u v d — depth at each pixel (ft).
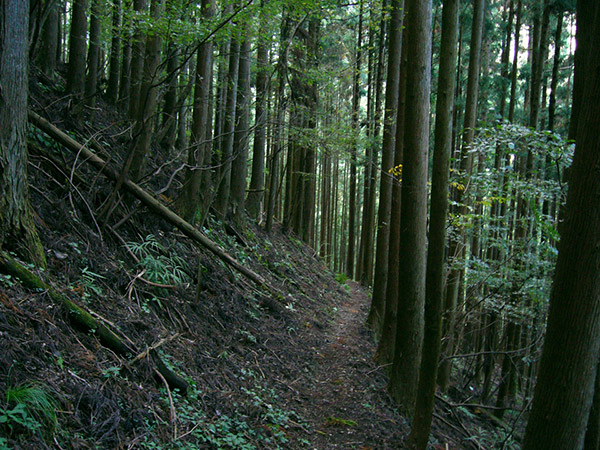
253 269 33.45
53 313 12.34
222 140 34.96
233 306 24.89
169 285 19.79
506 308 26.58
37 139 19.84
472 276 27.02
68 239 16.94
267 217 49.16
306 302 36.94
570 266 8.44
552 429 8.55
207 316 21.63
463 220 26.03
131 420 11.28
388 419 19.39
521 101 65.72
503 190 23.36
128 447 10.41
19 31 12.66
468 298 28.12
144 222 23.12
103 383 11.58
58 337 11.79
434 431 21.50
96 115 29.55
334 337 31.37
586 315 8.30
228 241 33.45
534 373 31.01
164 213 21.38
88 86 27.66
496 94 45.88
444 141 14.66
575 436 8.50
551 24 46.62
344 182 107.24
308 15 25.72
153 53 22.04
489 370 32.07
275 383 20.43
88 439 9.78
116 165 23.39
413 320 21.07
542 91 50.08
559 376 8.52
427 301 14.99
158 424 12.03
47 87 26.48
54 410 9.42
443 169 14.62
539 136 18.48
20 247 13.20
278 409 17.67
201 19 21.26
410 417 21.20
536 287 23.58
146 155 22.49
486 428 27.91
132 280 18.04
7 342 10.02
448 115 14.73
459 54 46.06
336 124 30.12
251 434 14.48
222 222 34.47
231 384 17.49
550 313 8.86
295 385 21.33
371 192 56.65
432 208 14.82
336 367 25.26
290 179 57.72
